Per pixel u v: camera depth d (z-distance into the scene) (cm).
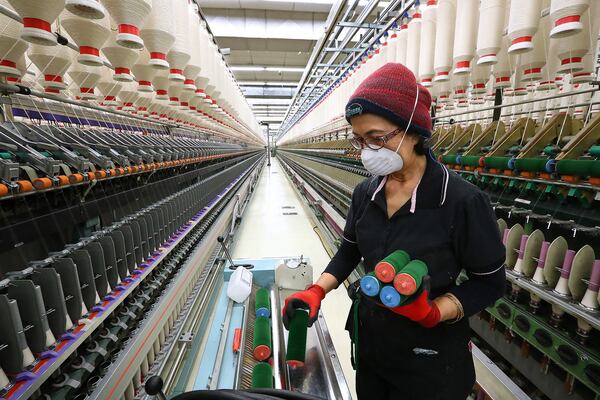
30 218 89
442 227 74
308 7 563
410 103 67
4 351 66
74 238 108
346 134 363
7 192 70
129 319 119
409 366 84
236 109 451
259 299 207
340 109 368
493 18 133
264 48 746
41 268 79
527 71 152
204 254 219
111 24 117
